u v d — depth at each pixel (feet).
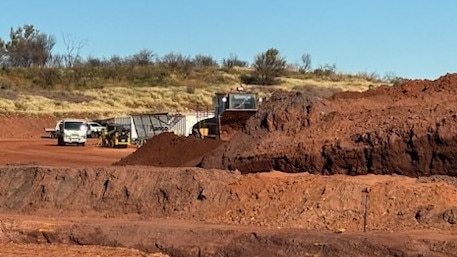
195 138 100.17
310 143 73.36
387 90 85.46
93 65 355.56
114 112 263.70
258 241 58.29
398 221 58.80
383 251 52.85
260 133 80.69
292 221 63.10
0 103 255.50
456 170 64.18
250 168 76.89
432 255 51.03
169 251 61.93
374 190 62.44
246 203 67.56
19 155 144.46
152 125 189.47
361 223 60.03
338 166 70.23
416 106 73.05
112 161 128.06
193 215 69.36
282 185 67.82
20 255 62.28
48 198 78.84
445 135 64.90
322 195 64.28
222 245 59.67
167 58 370.73
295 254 55.72
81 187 78.38
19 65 362.12
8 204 80.53
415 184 62.28
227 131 136.77
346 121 74.59
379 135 68.59
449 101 74.59
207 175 72.23
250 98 134.92
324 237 55.83
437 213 57.77
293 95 82.38
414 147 66.33
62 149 168.55
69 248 65.21
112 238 65.87
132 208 73.51
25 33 370.32
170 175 73.92
